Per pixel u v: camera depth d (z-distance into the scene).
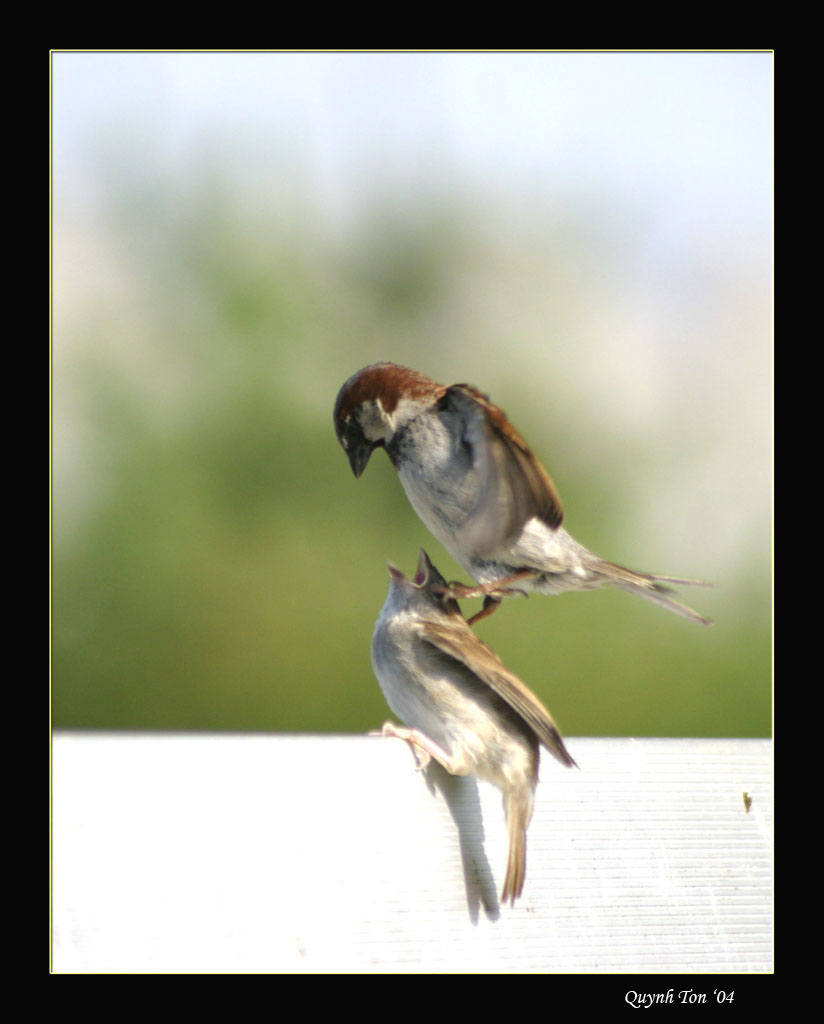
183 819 6.89
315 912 6.94
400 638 8.09
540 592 9.79
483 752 7.65
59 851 6.64
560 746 7.31
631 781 8.19
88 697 16.23
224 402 17.61
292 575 17.06
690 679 16.88
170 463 17.05
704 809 8.22
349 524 17.50
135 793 6.84
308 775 7.26
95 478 16.84
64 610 16.31
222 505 17.19
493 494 8.58
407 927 7.10
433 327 19.62
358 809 7.30
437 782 7.62
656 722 16.72
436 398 9.60
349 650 16.94
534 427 18.69
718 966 7.71
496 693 7.77
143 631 16.44
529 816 7.63
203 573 16.75
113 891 6.64
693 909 7.84
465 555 9.61
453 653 7.71
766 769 8.50
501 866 7.55
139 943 6.61
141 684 16.38
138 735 6.93
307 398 18.14
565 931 7.52
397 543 17.52
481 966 7.22
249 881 6.87
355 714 16.77
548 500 8.38
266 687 16.61
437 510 9.57
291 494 17.44
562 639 16.69
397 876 7.22
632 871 7.86
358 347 18.97
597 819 7.96
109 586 16.47
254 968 6.70
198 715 16.55
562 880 7.69
